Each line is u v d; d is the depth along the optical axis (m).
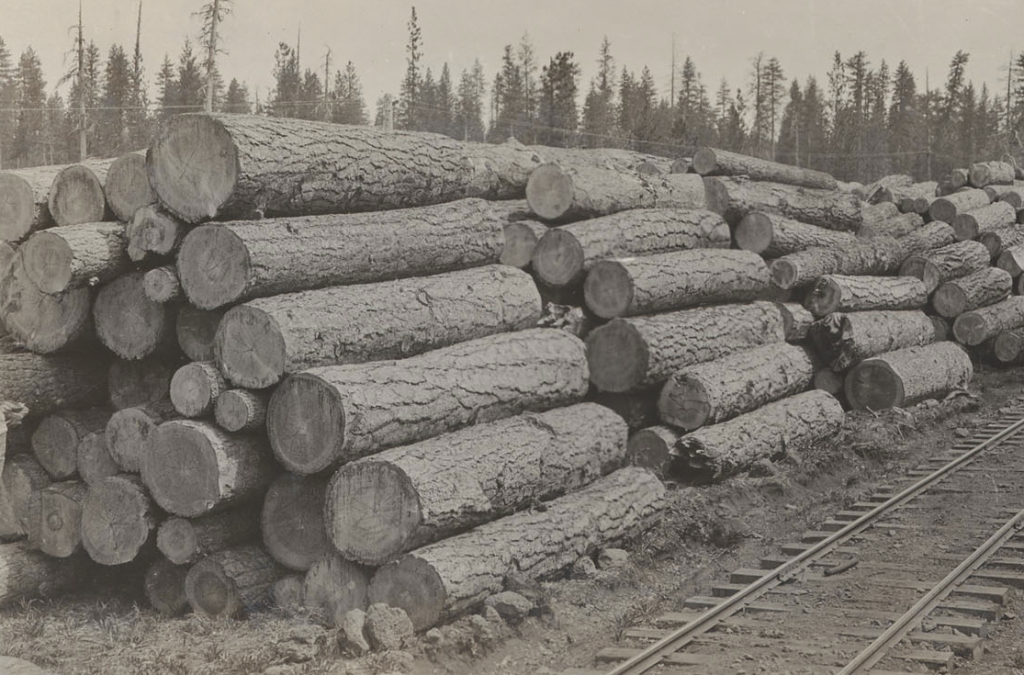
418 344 9.60
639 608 8.98
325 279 9.10
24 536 9.65
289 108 47.53
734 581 9.72
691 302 13.35
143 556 9.39
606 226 12.85
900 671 7.25
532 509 9.58
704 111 59.94
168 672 7.38
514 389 10.12
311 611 8.36
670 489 11.87
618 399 12.44
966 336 19.00
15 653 7.85
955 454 14.09
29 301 9.49
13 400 9.36
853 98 57.47
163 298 8.66
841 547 10.55
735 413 12.75
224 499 8.41
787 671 7.37
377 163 9.83
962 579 9.19
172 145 8.71
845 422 14.86
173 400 8.60
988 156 57.09
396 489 8.08
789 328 15.30
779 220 16.14
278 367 8.20
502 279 11.08
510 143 16.19
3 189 9.87
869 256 17.59
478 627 8.09
